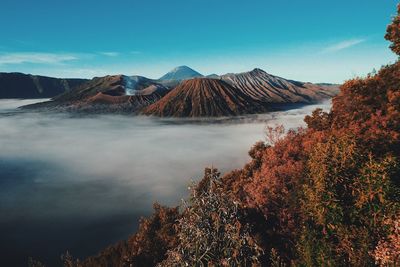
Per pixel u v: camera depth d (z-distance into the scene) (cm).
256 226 1889
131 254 2195
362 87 2684
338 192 1486
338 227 1434
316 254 1421
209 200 1156
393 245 1269
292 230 1778
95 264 2389
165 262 1126
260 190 2102
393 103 2298
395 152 1833
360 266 1280
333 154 1556
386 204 1362
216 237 1076
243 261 1088
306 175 1800
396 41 2836
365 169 1453
